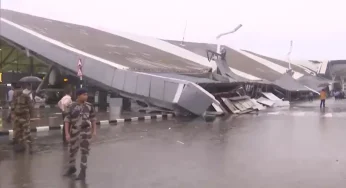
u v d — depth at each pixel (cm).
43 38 2594
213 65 3606
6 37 2620
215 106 2517
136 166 853
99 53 2773
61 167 830
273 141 1253
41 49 2522
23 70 4534
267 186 692
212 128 1631
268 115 2434
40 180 718
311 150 1078
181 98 2111
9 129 1366
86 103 743
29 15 3575
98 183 701
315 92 5603
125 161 909
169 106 2178
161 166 856
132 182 711
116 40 3847
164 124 1766
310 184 706
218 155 997
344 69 8962
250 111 2812
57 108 2455
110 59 2630
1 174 763
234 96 3014
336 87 7906
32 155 966
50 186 677
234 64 5294
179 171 808
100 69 2381
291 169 833
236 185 698
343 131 1542
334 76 8675
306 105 3850
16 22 2994
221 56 3622
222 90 3058
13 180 716
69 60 2452
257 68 5612
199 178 748
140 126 1666
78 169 802
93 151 1041
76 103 738
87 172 788
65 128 746
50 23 3588
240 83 3300
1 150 1035
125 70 2320
